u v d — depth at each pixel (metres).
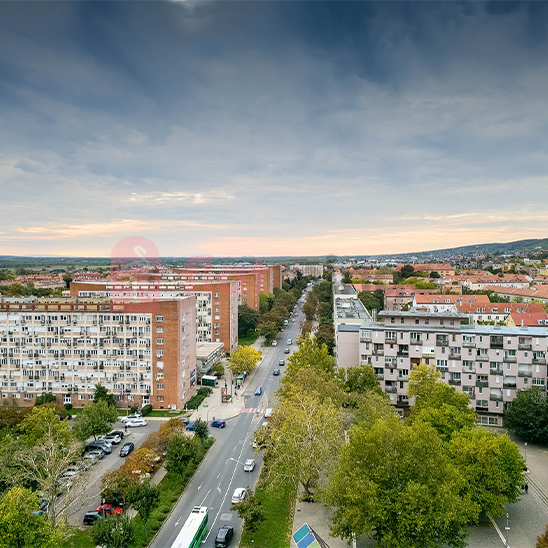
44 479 60.50
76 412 103.12
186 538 50.34
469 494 53.78
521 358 88.50
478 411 90.69
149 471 69.94
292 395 79.12
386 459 48.66
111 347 106.00
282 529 57.12
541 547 47.41
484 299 194.38
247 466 73.31
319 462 62.66
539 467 72.38
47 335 107.06
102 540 49.84
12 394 108.19
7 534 43.44
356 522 46.62
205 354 133.00
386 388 96.00
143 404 105.44
